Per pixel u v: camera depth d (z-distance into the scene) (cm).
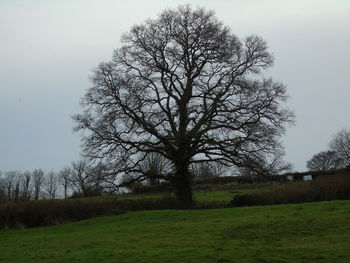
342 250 1658
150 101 4422
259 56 4531
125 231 2694
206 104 4416
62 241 2495
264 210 3059
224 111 4306
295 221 2442
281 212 2855
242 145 4244
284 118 4375
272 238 2145
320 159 12888
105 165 4338
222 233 2320
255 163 4284
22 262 1769
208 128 4325
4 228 3547
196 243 2073
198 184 6384
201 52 4484
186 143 4428
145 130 4353
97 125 4356
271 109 4306
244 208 3309
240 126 4253
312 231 2200
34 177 10706
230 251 1741
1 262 1803
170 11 4534
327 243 1883
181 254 1716
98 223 3384
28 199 4506
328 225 2277
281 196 3778
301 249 1702
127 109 4341
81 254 1859
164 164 5581
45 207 3800
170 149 4466
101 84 4403
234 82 4344
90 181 4344
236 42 4453
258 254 1644
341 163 12238
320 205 2972
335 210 2697
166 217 3269
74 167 9144
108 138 4328
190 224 2731
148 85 4509
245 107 4312
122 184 4416
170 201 4175
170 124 4519
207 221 2833
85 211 3884
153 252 1802
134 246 2080
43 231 3269
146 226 2839
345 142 12162
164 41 4553
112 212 3912
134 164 4419
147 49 4538
